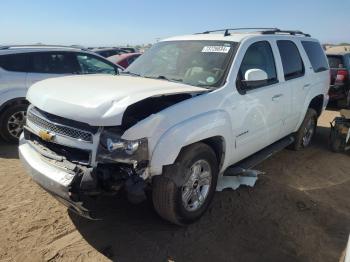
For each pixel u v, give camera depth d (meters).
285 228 3.87
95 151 3.09
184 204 3.62
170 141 3.23
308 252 3.48
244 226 3.87
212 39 4.65
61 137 3.28
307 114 6.19
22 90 6.52
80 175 3.02
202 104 3.64
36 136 3.71
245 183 4.83
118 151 3.06
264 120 4.71
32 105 3.87
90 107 3.09
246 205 4.32
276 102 4.89
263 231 3.79
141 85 3.69
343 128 6.27
